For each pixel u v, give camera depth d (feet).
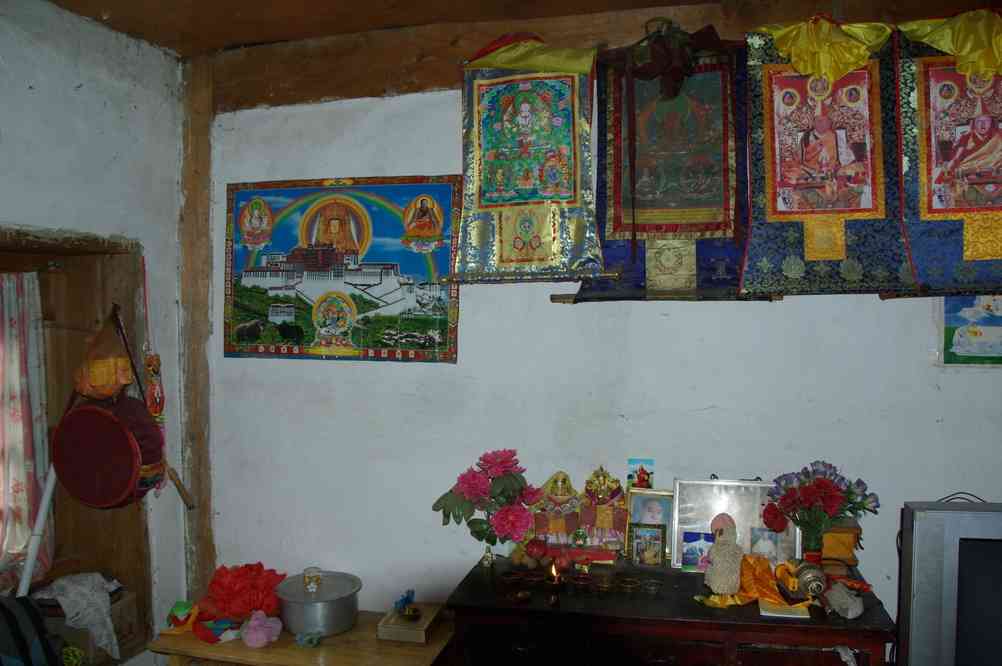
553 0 8.06
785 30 7.45
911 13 7.76
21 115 7.51
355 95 9.14
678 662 6.93
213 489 9.60
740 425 8.14
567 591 7.48
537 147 7.97
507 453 7.90
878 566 7.88
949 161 7.21
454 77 8.83
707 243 7.75
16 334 8.57
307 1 8.11
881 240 7.31
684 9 8.16
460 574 8.88
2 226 7.34
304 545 9.34
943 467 7.75
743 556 7.31
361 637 8.12
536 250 7.95
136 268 8.98
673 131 7.82
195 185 9.64
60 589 8.38
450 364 8.87
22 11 7.52
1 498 8.49
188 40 9.17
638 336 8.38
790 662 6.79
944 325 7.70
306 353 9.28
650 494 8.11
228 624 8.25
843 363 7.94
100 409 7.82
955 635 6.49
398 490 9.04
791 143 7.48
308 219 9.28
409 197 8.98
